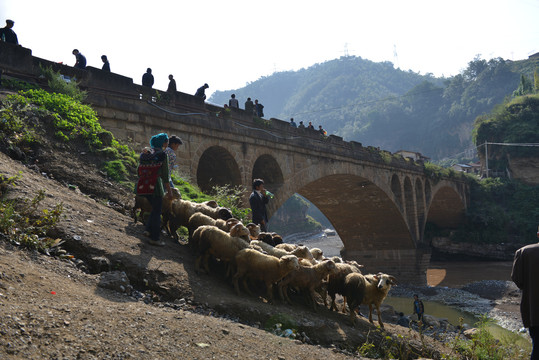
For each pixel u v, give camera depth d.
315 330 6.34
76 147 10.37
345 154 31.14
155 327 4.33
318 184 35.09
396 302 32.34
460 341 8.25
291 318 6.27
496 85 178.38
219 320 5.26
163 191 7.27
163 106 16.27
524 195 66.62
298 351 5.13
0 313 3.61
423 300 33.12
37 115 10.22
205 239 6.75
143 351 3.80
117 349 3.71
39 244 5.60
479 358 7.68
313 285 7.31
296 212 127.00
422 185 47.88
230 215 8.04
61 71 13.09
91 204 8.01
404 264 43.78
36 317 3.76
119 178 10.16
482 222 63.22
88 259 5.80
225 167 20.80
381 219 42.72
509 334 14.68
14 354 3.21
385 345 6.90
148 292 5.70
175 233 8.10
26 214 6.11
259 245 7.82
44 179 8.24
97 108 13.65
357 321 7.68
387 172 39.00
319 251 8.66
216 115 19.39
